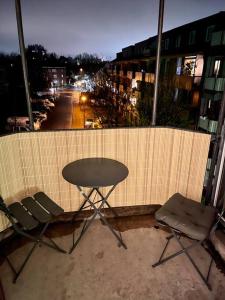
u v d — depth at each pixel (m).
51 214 2.08
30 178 2.57
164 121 10.20
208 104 11.66
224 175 2.44
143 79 17.98
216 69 11.27
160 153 2.75
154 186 2.91
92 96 39.28
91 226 2.74
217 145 2.44
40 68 23.41
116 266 2.19
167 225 2.01
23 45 2.14
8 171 2.36
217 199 2.55
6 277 2.06
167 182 2.85
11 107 13.80
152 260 2.26
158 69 2.47
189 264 2.22
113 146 2.66
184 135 2.56
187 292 1.94
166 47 17.14
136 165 2.79
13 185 2.45
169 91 11.11
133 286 1.99
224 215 2.42
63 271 2.13
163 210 2.10
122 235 2.60
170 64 14.91
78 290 1.95
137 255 2.32
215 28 11.77
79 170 2.33
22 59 2.20
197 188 2.64
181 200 2.29
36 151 2.50
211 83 11.15
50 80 47.94
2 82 13.19
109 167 2.41
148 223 2.80
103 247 2.42
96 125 23.91
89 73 46.41
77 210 2.87
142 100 11.16
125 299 1.88
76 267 2.18
